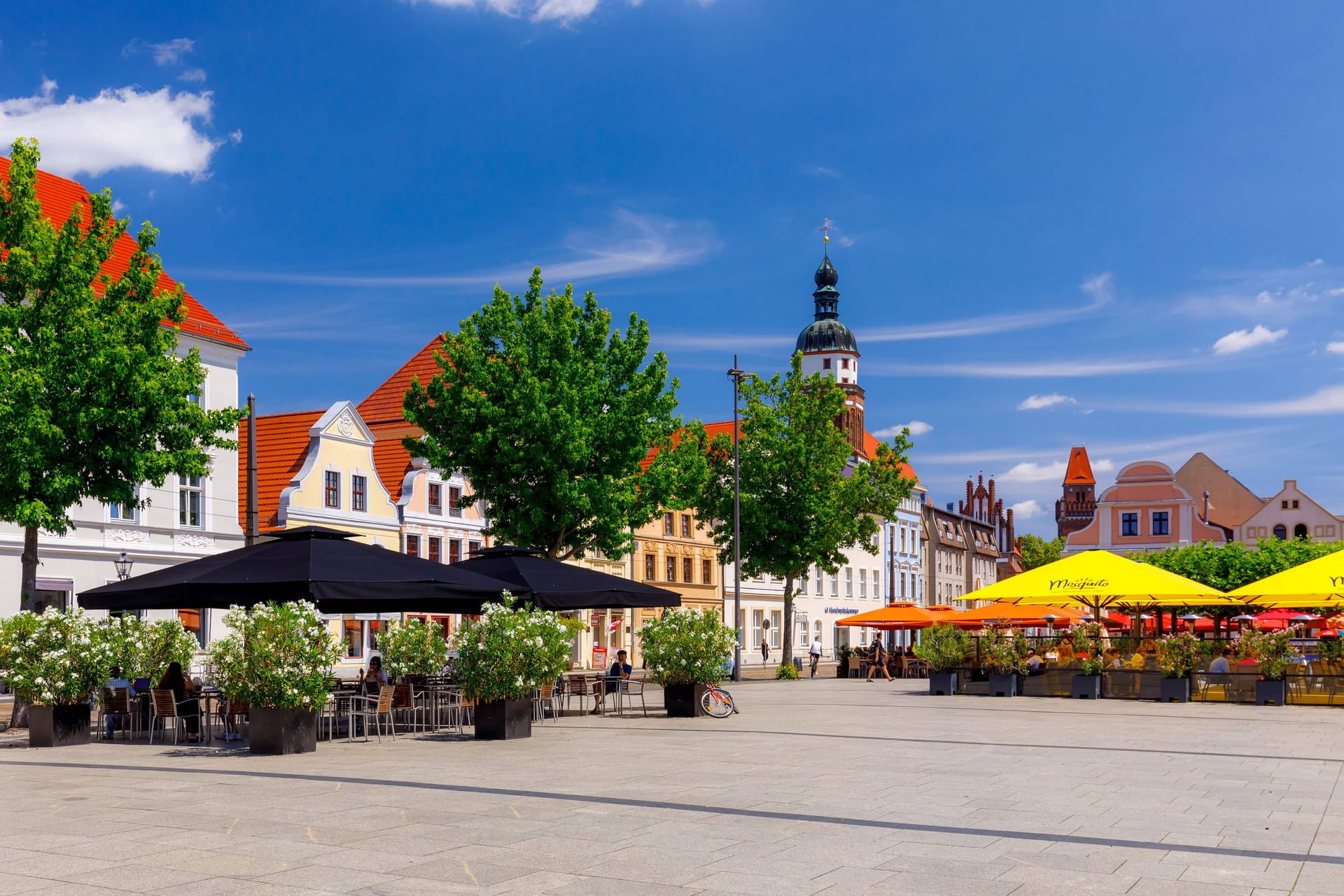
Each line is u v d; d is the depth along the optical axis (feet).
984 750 56.39
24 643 59.77
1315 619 154.81
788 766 48.91
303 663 53.47
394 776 44.98
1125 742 61.41
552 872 27.45
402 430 175.42
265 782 43.34
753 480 161.68
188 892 25.30
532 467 110.01
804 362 483.10
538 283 116.47
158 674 70.18
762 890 25.80
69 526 72.54
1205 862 29.30
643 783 43.24
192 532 126.41
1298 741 62.75
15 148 72.59
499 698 61.82
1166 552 222.69
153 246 76.18
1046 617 130.31
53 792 40.65
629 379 116.98
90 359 69.46
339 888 25.68
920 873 27.58
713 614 80.89
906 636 261.03
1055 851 30.42
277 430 155.12
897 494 169.27
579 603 74.79
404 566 62.80
